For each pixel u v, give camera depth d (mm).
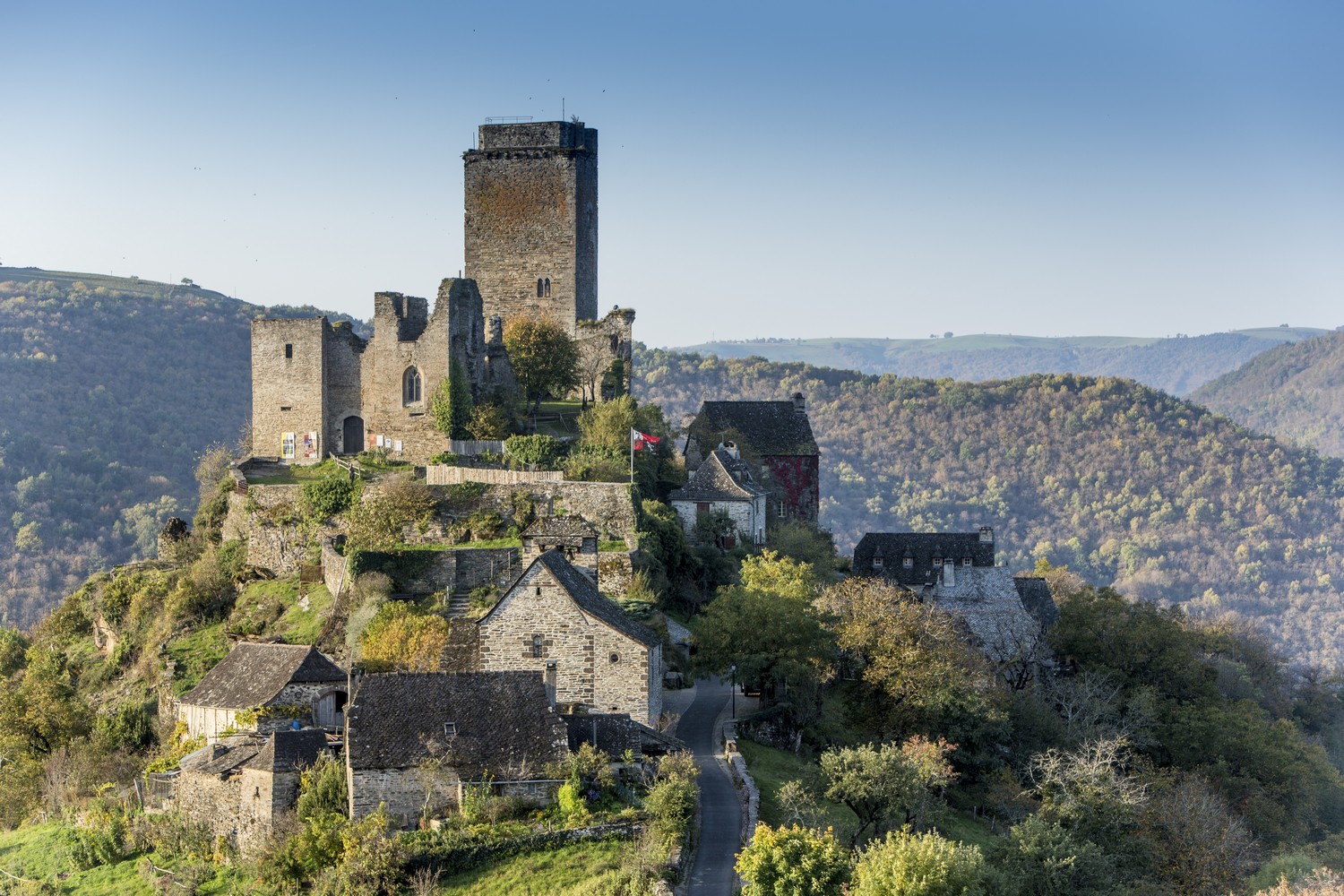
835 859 59125
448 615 89500
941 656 90938
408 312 120312
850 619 93938
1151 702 106000
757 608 88938
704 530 119062
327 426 120750
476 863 61719
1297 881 77875
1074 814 76438
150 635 102125
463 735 66562
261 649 81562
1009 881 64312
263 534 106125
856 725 90188
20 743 94312
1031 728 95438
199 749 78875
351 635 86875
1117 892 67438
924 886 56000
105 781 84000
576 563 91500
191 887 64750
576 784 65188
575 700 75375
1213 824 82375
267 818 67438
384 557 94938
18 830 80375
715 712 86875
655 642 79438
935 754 79500
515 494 103312
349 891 59281
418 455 117188
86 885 68438
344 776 66125
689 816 64812
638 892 57594
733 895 59156
